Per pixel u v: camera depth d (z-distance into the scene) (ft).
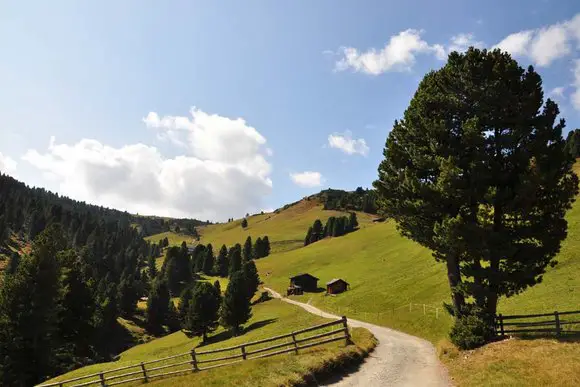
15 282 155.84
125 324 377.30
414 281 228.84
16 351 151.12
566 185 78.89
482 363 66.33
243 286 251.60
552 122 81.25
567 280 132.77
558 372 53.11
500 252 77.41
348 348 82.23
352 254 460.96
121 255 616.39
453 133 86.17
